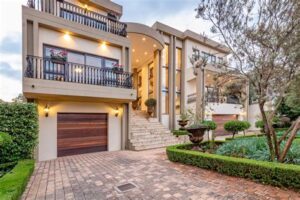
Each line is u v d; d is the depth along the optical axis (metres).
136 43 12.14
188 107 14.68
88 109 8.95
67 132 8.34
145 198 3.81
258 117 15.44
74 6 8.95
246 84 5.95
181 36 14.91
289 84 4.98
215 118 15.46
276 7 4.45
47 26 7.42
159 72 13.57
